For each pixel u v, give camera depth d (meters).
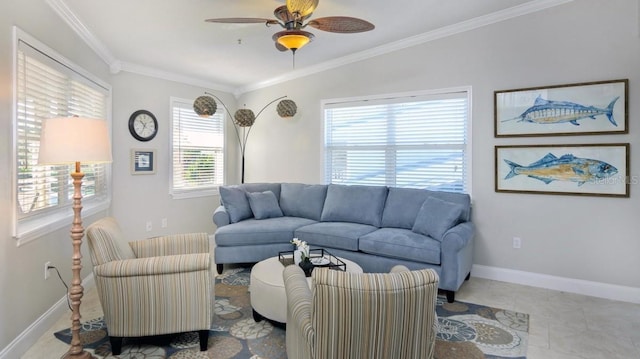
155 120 4.91
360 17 3.51
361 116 4.67
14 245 2.29
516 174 3.62
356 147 4.73
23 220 2.60
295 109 4.99
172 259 2.26
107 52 4.11
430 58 4.07
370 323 1.39
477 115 3.81
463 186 3.98
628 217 3.16
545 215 3.50
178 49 4.12
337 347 1.41
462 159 3.98
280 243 3.96
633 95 3.12
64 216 3.05
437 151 4.13
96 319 2.79
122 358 2.24
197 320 2.30
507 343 2.43
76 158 2.10
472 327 2.66
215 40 3.87
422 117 4.21
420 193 3.92
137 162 4.73
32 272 2.50
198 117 5.48
